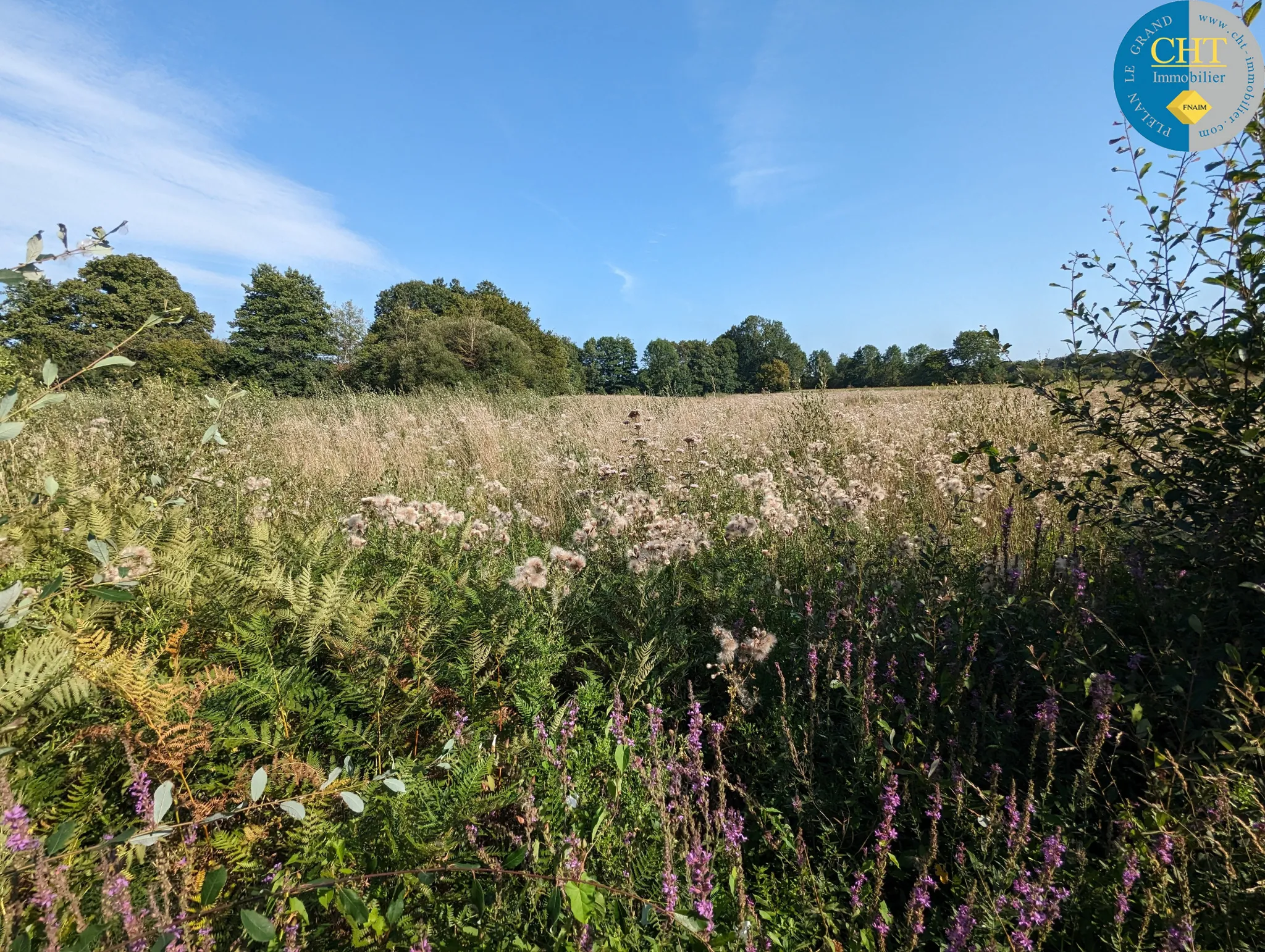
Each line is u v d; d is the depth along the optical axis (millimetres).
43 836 1733
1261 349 2424
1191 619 2150
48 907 1269
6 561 2436
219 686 2281
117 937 1392
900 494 5219
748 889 1909
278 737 2191
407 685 2568
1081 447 5676
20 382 5105
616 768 2207
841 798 2234
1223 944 1565
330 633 2840
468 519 4266
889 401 16188
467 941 1611
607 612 3449
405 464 7719
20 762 1827
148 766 2012
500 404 18234
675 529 4090
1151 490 2834
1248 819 1711
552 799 2004
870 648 2713
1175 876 1562
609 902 1653
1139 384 2863
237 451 5551
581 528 4410
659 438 8438
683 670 3047
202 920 1550
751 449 7797
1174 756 2092
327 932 1646
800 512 4637
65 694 1915
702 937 1457
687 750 2287
